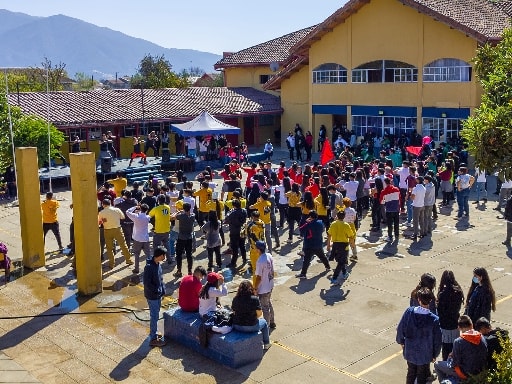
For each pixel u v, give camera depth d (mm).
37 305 13062
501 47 10492
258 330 10312
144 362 10352
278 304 12625
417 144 30328
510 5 33938
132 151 34625
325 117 37719
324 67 35719
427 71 30703
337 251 13664
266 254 11141
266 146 34406
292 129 39469
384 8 31984
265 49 45188
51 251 17094
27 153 15195
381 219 19031
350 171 19797
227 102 39438
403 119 32406
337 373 9727
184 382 9594
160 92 39250
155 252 10883
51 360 10531
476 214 19938
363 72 33719
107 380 9758
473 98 28812
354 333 11180
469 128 8648
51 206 16719
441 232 17844
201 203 16750
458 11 30062
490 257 15414
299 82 38531
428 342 8430
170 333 11141
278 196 18703
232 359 9969
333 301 12711
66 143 32219
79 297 13469
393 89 32219
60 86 58625
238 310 10227
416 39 30797
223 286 10672
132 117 33750
